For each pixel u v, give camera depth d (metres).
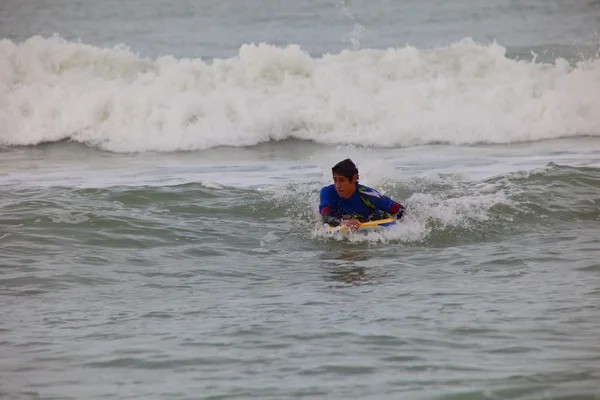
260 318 25.42
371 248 34.50
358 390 19.59
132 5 107.75
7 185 46.22
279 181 47.06
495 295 27.34
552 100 61.50
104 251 33.72
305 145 59.25
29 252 33.28
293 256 33.50
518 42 87.69
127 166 53.31
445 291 28.05
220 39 92.56
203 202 41.06
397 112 61.72
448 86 64.00
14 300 27.64
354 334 23.67
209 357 22.06
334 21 98.44
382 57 68.12
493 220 37.28
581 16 97.94
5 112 62.16
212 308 26.62
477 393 19.23
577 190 41.22
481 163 51.50
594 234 35.34
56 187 44.44
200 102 61.38
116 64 68.12
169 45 90.50
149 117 60.97
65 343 23.33
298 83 65.00
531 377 20.08
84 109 61.19
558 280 28.94
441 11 100.88
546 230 36.19
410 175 47.75
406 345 22.66
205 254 33.69
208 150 58.53
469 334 23.45
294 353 22.25
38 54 66.62
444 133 59.66
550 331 23.53
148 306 26.94
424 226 36.62
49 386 20.23
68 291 28.70
